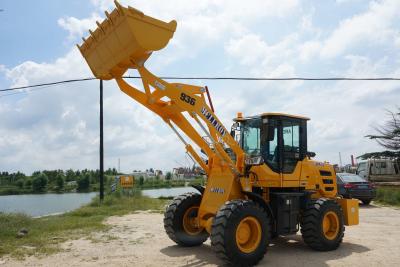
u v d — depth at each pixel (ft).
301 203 27.09
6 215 36.27
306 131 28.32
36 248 26.32
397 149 97.45
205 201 25.61
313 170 29.25
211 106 24.97
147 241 28.94
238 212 21.77
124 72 22.99
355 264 22.68
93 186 104.99
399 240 29.84
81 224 36.52
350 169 109.09
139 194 65.16
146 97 23.77
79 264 22.48
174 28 21.48
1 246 26.61
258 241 22.52
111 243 28.17
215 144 24.04
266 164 25.94
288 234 25.64
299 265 22.58
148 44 20.65
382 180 88.17
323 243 25.98
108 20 21.66
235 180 24.56
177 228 26.89
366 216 44.88
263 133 26.32
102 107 61.57
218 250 21.42
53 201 63.26
